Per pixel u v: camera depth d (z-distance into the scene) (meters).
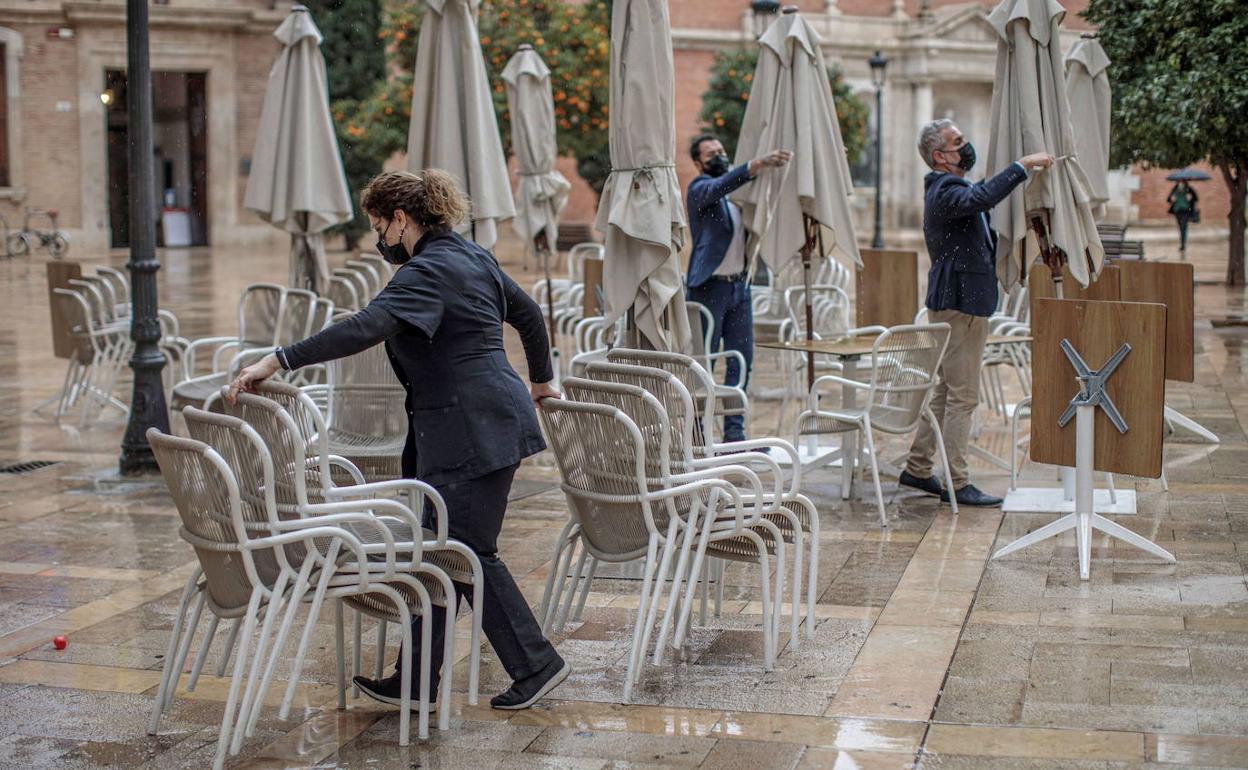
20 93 32.12
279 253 32.38
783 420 10.73
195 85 34.41
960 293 7.81
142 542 7.43
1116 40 17.44
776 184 8.63
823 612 5.95
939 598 6.11
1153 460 6.41
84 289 11.45
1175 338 9.00
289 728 4.78
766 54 8.66
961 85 39.84
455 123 8.44
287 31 10.70
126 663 5.49
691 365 5.53
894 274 9.85
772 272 8.60
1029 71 7.78
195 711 4.96
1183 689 4.89
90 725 4.83
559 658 4.93
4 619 6.07
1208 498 7.92
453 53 8.46
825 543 7.12
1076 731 4.54
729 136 25.47
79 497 8.55
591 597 6.27
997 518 7.61
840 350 7.85
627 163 6.86
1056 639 5.49
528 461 9.55
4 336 16.73
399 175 4.73
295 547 4.51
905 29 38.81
